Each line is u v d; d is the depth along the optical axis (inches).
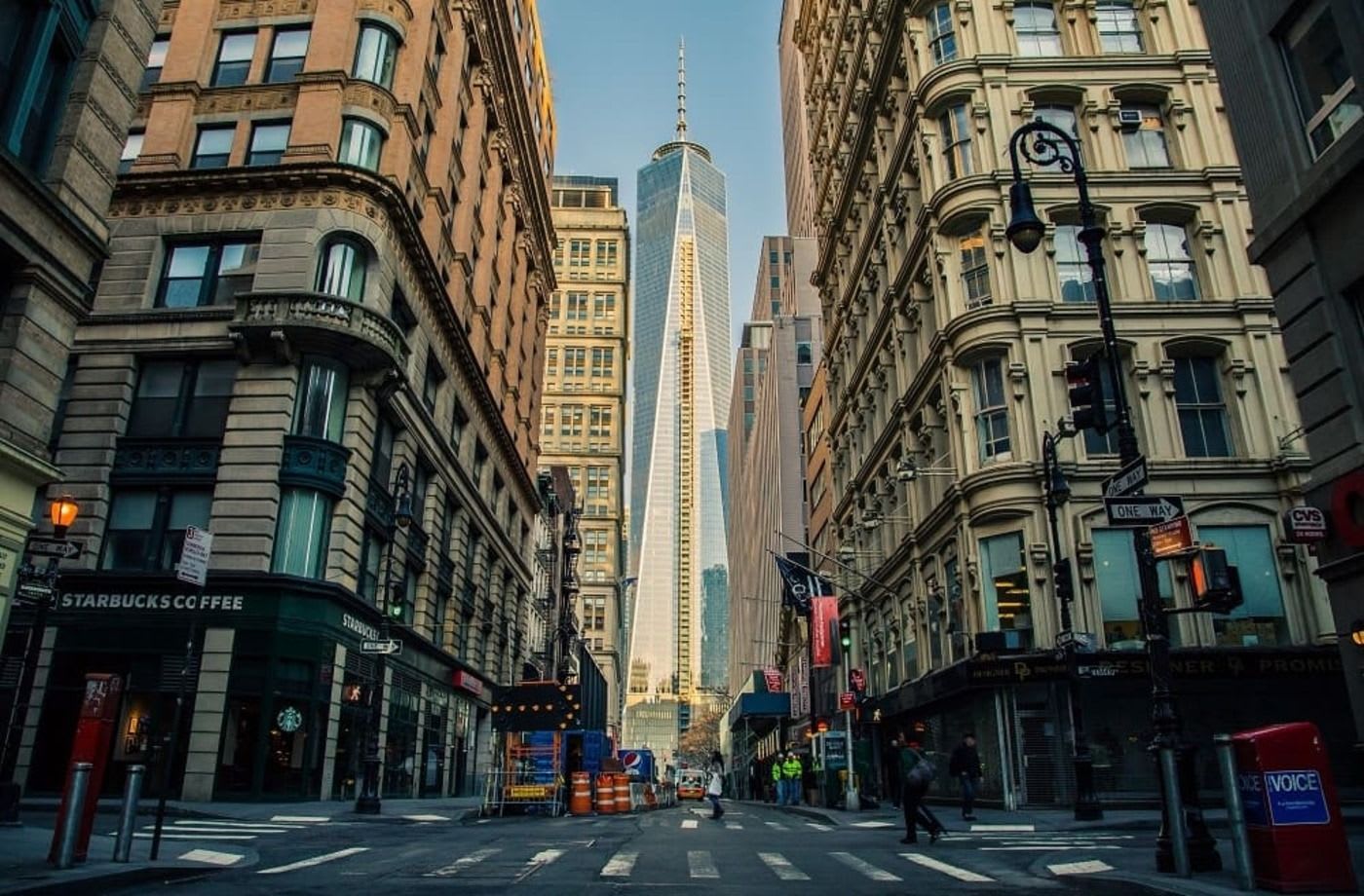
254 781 920.3
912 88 1284.4
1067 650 782.5
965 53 1206.3
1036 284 1090.1
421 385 1330.0
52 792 930.7
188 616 974.4
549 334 5211.6
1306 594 974.4
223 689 943.7
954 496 1093.1
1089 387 451.8
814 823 848.3
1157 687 394.3
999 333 1069.1
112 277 1114.1
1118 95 1172.5
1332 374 498.9
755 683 2982.3
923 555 1282.0
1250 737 322.3
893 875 406.9
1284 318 535.8
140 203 1144.8
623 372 5255.9
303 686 982.4
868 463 1620.3
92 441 1041.5
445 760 1501.0
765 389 3799.2
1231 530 1000.9
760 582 3954.2
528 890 345.4
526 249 2293.3
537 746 1110.4
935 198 1173.1
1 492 502.9
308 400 1073.5
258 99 1210.0
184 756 927.0
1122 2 1230.9
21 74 538.9
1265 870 313.4
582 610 4832.7
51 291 555.8
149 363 1091.9
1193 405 1056.8
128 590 986.7
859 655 1732.3
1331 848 308.7
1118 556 995.9
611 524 4958.2
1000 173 1124.5
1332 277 501.0
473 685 1635.1
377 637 1164.5
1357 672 485.4
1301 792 314.2
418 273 1317.7
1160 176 1122.7
